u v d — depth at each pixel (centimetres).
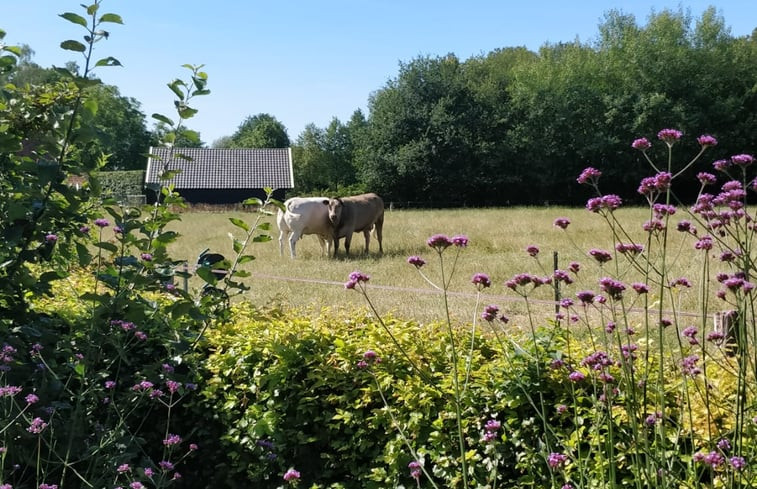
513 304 997
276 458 455
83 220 450
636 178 5438
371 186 5856
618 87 5497
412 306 998
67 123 438
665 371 371
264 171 6512
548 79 5506
